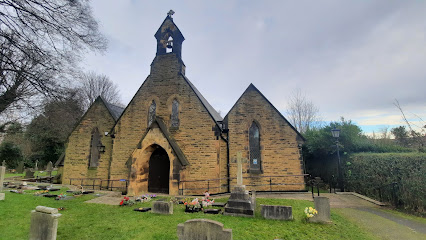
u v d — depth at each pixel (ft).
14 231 21.36
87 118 57.47
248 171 46.80
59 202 34.63
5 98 32.32
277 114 49.03
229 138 48.55
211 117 46.03
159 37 54.08
